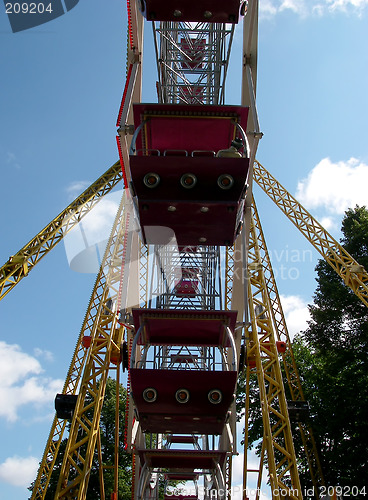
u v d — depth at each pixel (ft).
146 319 51.67
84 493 73.20
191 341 55.06
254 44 51.31
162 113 44.06
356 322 95.25
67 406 86.99
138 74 53.26
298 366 110.42
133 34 52.95
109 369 87.71
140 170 38.91
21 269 92.94
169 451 57.06
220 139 46.39
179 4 45.19
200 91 71.77
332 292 99.45
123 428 125.18
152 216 41.70
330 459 85.66
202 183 39.27
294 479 71.36
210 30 62.34
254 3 50.34
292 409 84.58
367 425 80.59
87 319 103.71
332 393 86.33
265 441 76.43
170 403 45.47
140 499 55.57
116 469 79.87
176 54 71.87
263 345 85.76
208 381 44.62
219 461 58.54
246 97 53.01
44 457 98.68
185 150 45.70
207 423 48.39
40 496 94.48
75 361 105.19
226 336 52.90
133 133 45.73
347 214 112.16
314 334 97.55
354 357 87.56
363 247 103.35
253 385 110.32
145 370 44.47
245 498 78.13
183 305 67.21
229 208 40.34
